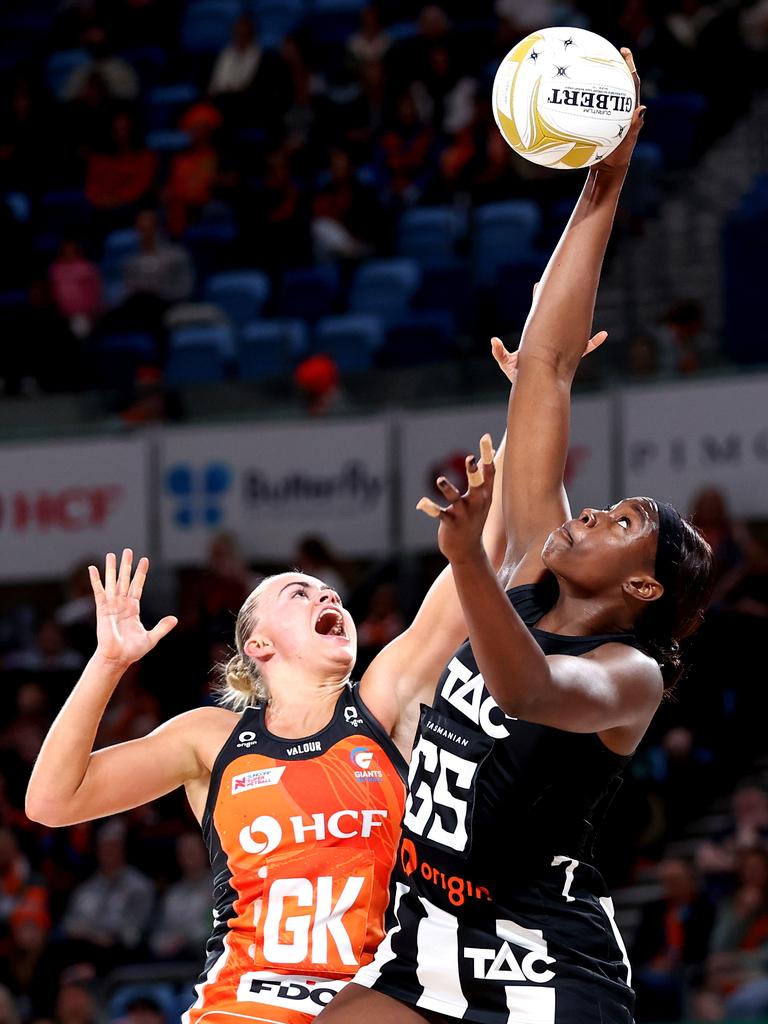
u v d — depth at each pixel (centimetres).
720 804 1420
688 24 2148
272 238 2119
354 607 1656
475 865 435
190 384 1880
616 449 1638
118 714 1574
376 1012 443
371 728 525
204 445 1798
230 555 1667
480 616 382
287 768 518
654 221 1953
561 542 452
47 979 1360
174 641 1617
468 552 380
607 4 2175
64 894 1469
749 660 1423
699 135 2072
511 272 1905
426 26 2244
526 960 433
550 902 437
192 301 2111
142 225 2125
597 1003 432
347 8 2430
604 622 448
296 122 2286
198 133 2248
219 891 526
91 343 2034
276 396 1838
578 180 2038
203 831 541
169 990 1288
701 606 461
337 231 2123
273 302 2069
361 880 507
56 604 1906
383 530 1727
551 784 432
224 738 537
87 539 1830
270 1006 495
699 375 1614
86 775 528
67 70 2530
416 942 443
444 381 1786
